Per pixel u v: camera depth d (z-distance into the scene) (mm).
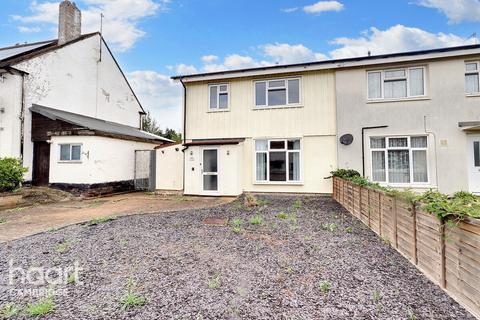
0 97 12391
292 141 11391
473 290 2629
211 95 12336
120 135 13344
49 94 13750
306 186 11070
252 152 11680
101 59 17328
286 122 11359
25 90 12570
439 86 9680
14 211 8602
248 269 3723
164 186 12672
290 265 3846
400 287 3164
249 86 11820
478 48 9164
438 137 9633
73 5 15984
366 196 6125
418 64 9945
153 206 9148
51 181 12156
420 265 3686
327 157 10891
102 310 2785
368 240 5016
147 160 14594
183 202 9930
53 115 12297
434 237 3330
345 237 5199
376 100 10273
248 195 10234
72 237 5363
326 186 10875
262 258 4121
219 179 11234
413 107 9922
